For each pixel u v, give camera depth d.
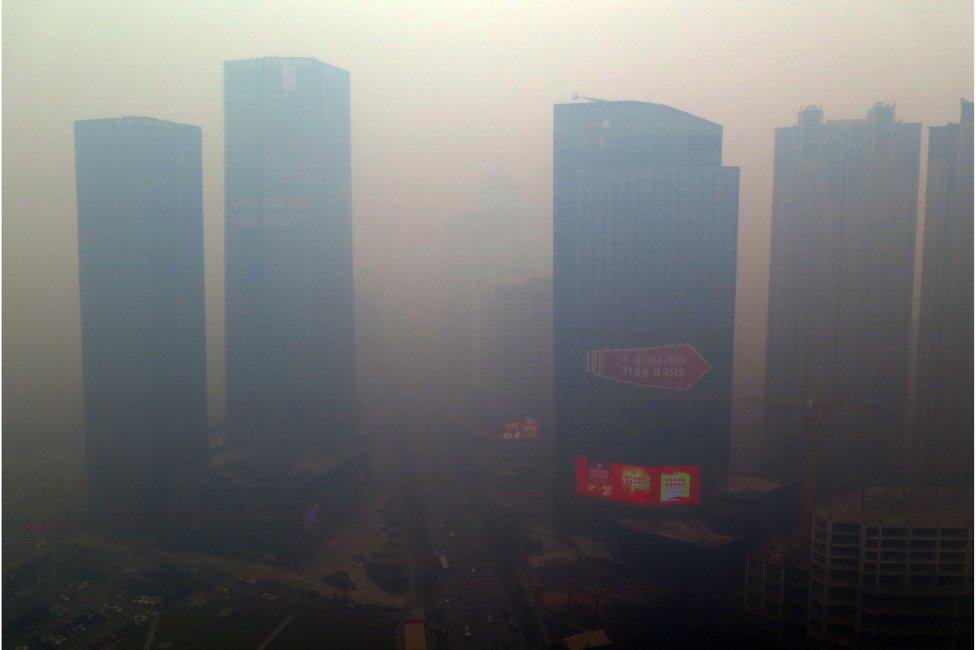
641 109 154.88
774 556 114.81
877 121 170.38
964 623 101.56
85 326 160.75
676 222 150.12
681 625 113.31
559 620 118.50
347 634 115.00
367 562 139.62
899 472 166.25
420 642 112.62
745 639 108.06
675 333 150.12
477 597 126.94
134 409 158.12
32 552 139.00
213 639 112.75
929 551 103.44
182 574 134.12
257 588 129.62
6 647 109.81
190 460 166.12
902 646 101.75
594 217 153.00
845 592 105.38
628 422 149.25
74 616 119.38
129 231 159.38
